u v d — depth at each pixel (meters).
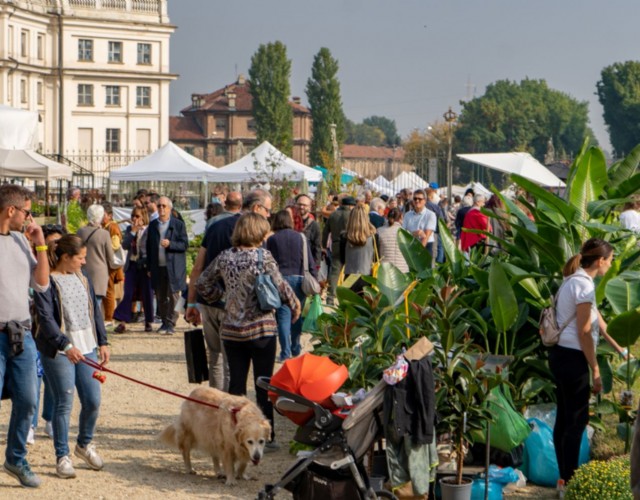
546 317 7.65
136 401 10.75
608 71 123.81
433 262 9.84
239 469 7.89
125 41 76.44
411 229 18.12
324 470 6.48
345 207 16.31
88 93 75.50
